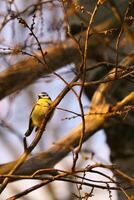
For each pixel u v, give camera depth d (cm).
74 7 922
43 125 858
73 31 1274
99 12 1234
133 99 1009
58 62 1260
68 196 1736
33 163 1098
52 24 1172
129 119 1238
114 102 1142
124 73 847
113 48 1209
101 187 823
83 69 803
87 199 826
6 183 858
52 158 1121
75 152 820
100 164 816
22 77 1275
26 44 1056
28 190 838
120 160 1277
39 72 1267
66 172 822
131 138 1281
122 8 1241
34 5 1103
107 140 1306
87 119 1132
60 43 1225
